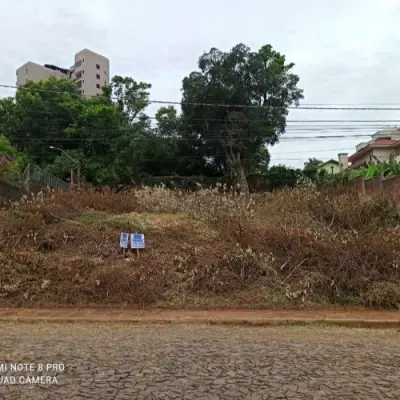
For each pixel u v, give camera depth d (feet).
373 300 26.13
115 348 17.49
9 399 12.21
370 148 111.55
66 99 127.75
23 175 49.34
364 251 28.37
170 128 123.54
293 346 18.34
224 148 114.52
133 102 136.15
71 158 107.04
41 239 30.45
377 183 44.16
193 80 111.24
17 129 124.88
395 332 21.86
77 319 22.84
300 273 27.94
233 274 27.63
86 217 35.22
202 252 29.09
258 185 116.16
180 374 14.38
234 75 108.78
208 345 18.25
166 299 26.03
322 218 36.32
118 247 30.50
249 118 108.06
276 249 29.63
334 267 27.91
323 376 14.34
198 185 63.62
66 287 26.25
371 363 15.89
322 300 26.48
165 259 29.01
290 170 120.67
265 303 25.94
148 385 13.35
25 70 253.85
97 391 12.83
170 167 130.62
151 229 33.17
